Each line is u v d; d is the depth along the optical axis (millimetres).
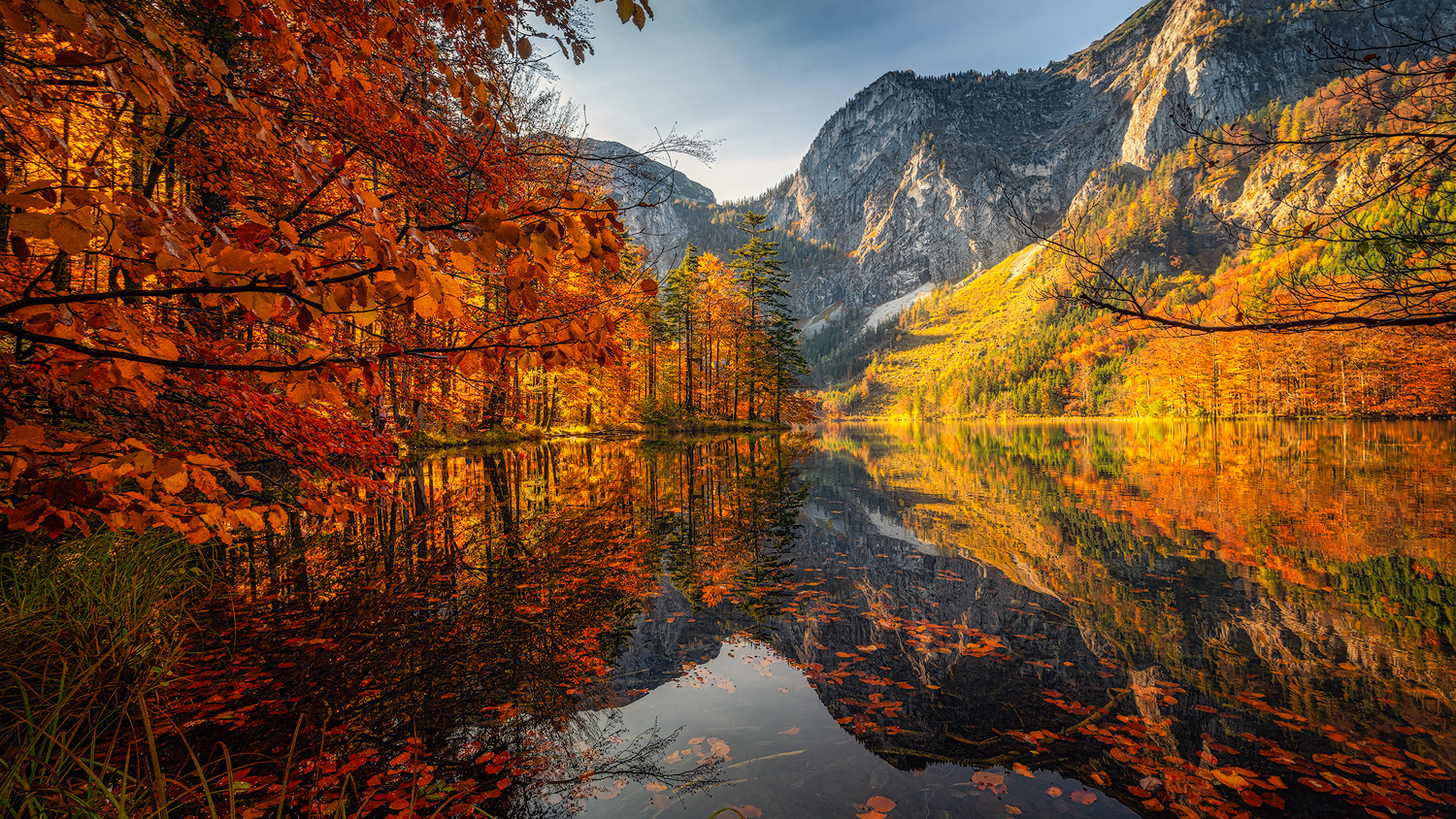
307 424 3729
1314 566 6141
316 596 5145
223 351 2070
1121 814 2479
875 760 2885
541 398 24578
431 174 3797
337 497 2391
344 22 2729
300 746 2902
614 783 2689
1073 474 15078
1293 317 2836
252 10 1951
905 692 3627
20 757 2002
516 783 2684
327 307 1417
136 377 1751
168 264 1301
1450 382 39031
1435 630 4422
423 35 2354
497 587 5480
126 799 2164
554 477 13062
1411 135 2480
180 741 2861
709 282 35156
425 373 7344
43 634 3156
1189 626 4621
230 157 3936
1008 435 40969
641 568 6285
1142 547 7078
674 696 3561
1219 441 26781
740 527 8531
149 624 3744
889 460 20531
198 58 2043
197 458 1763
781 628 4688
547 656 4047
